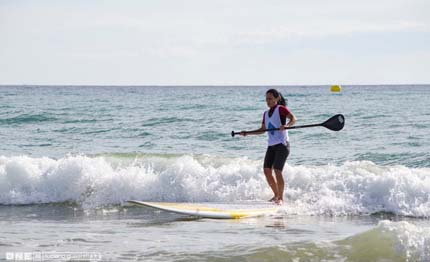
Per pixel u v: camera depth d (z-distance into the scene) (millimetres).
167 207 12055
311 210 12578
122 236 10219
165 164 15383
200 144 22766
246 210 12242
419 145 21766
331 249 8688
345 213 12445
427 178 13461
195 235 10297
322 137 24094
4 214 12648
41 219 12047
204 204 12820
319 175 13992
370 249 8555
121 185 14055
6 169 14578
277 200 13047
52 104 48844
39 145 23109
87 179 14203
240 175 14203
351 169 14531
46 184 14359
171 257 8680
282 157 12938
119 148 22078
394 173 13570
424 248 8398
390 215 12266
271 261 8406
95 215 12516
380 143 22422
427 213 12172
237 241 9734
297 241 9359
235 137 24312
